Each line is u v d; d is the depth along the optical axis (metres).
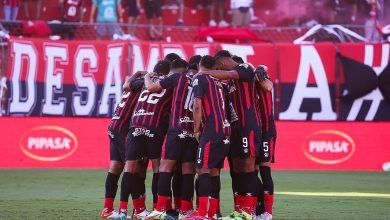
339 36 51.91
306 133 49.47
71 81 48.06
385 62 49.28
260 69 25.48
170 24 57.56
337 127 49.66
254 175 25.36
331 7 55.56
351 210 29.11
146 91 26.42
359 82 49.19
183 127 25.27
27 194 33.91
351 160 49.78
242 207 25.33
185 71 25.92
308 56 49.22
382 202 32.06
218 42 50.78
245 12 55.19
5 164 47.69
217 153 24.39
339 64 49.34
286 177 43.97
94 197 32.84
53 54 47.81
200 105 24.36
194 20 58.19
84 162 48.31
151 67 48.31
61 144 48.22
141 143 26.16
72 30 51.97
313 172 47.69
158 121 26.14
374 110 49.66
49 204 30.09
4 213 26.97
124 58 48.22
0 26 50.97
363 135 49.72
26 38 47.53
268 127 26.16
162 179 25.27
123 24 50.97
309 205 30.78
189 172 25.48
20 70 47.47
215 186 25.08
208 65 24.91
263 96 26.05
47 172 45.16
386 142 49.72
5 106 47.44
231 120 25.30
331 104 49.44
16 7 53.59
